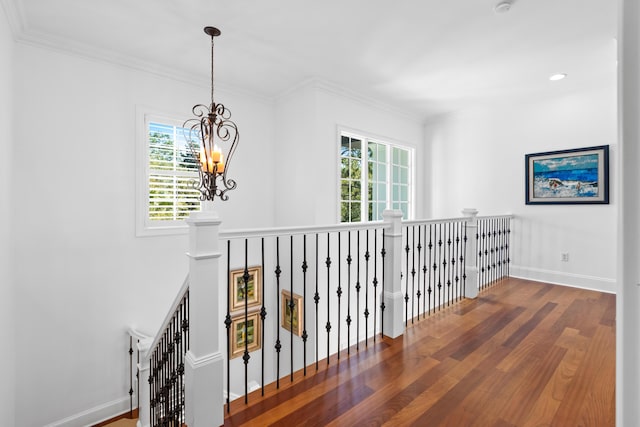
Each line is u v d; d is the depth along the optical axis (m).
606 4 2.37
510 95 4.23
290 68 3.52
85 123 3.04
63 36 2.84
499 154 4.59
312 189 3.85
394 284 2.47
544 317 2.86
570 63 3.32
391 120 4.83
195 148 3.73
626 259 0.47
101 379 3.17
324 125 3.90
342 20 2.62
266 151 4.41
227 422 1.57
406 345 2.34
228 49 3.09
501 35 2.82
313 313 3.88
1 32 2.27
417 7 2.44
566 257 3.99
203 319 1.56
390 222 2.47
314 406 1.68
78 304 3.04
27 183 2.78
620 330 0.48
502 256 4.38
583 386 1.81
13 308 2.71
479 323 2.73
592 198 3.77
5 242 2.45
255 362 4.30
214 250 1.59
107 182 3.17
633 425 0.47
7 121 2.47
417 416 1.59
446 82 3.84
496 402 1.69
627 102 0.46
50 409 2.92
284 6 2.44
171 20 2.62
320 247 3.93
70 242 2.99
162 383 2.37
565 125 4.00
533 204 4.25
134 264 3.33
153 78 3.44
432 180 5.37
